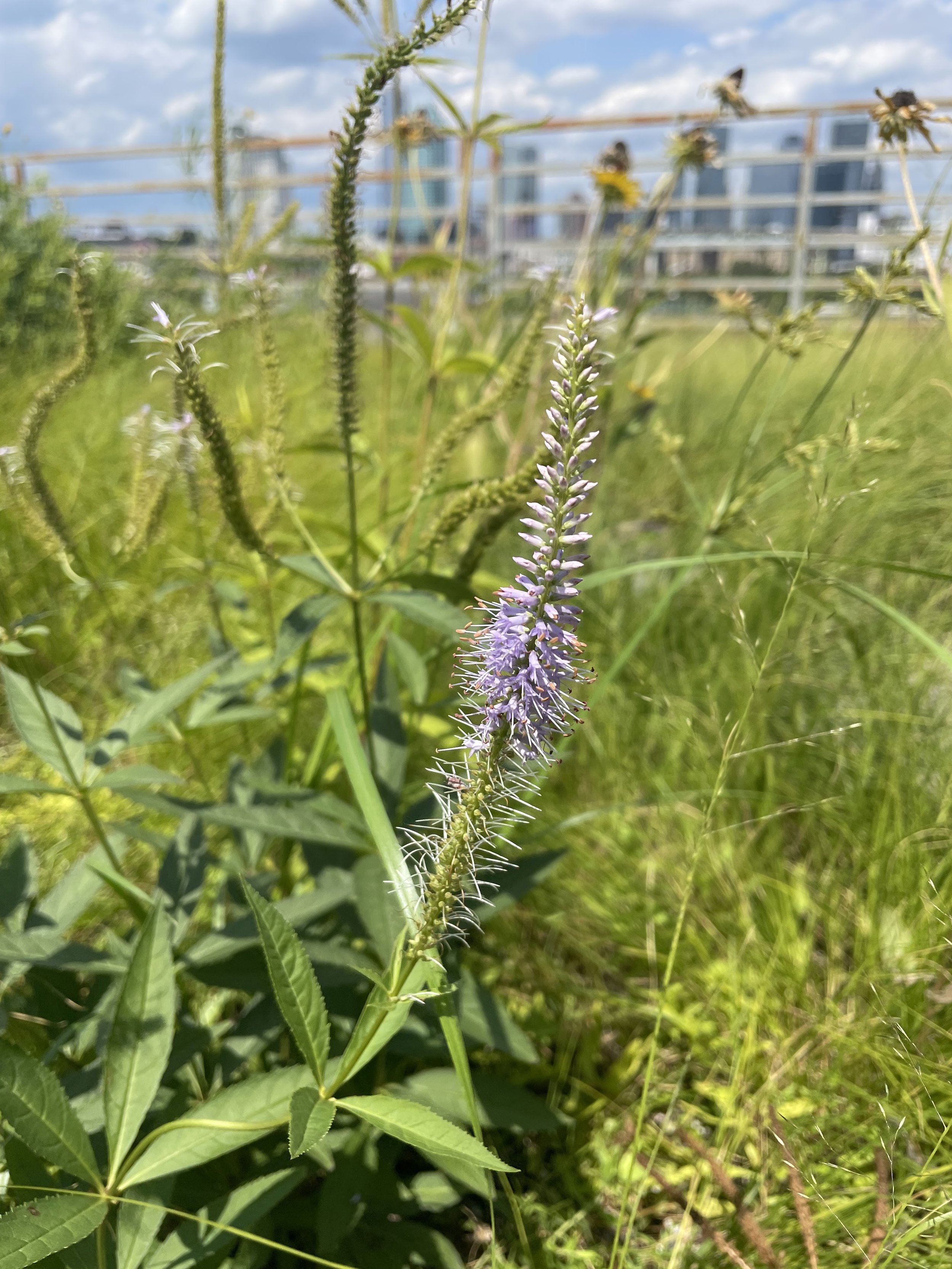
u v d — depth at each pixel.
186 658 0.72
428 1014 0.38
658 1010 0.39
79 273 0.41
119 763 0.62
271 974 0.28
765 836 0.55
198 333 0.37
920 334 0.78
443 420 1.09
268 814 0.38
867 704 0.60
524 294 1.04
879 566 0.42
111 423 1.00
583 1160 0.43
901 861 0.48
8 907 0.41
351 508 0.43
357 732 0.35
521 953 0.53
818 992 0.48
